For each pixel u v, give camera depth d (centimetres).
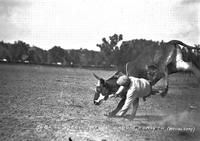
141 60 1405
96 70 4722
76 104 1374
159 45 1446
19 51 6381
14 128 909
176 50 1418
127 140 842
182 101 1636
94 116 1136
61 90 1850
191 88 2205
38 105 1295
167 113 1273
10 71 3638
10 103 1310
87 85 2248
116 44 5153
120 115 1122
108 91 1173
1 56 6206
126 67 1397
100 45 5872
